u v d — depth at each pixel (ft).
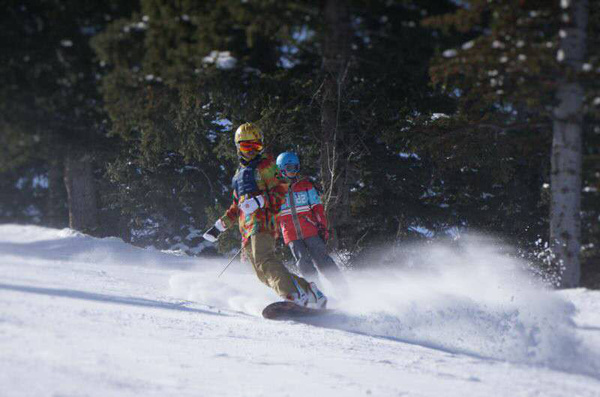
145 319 35.96
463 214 137.90
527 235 130.52
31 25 61.98
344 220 111.86
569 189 75.00
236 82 87.45
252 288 62.80
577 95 73.10
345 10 73.56
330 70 88.74
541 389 28.73
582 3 69.31
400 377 28.48
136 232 198.08
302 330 42.55
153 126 89.45
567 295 64.28
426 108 103.30
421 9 72.43
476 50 68.54
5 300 32.12
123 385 19.48
